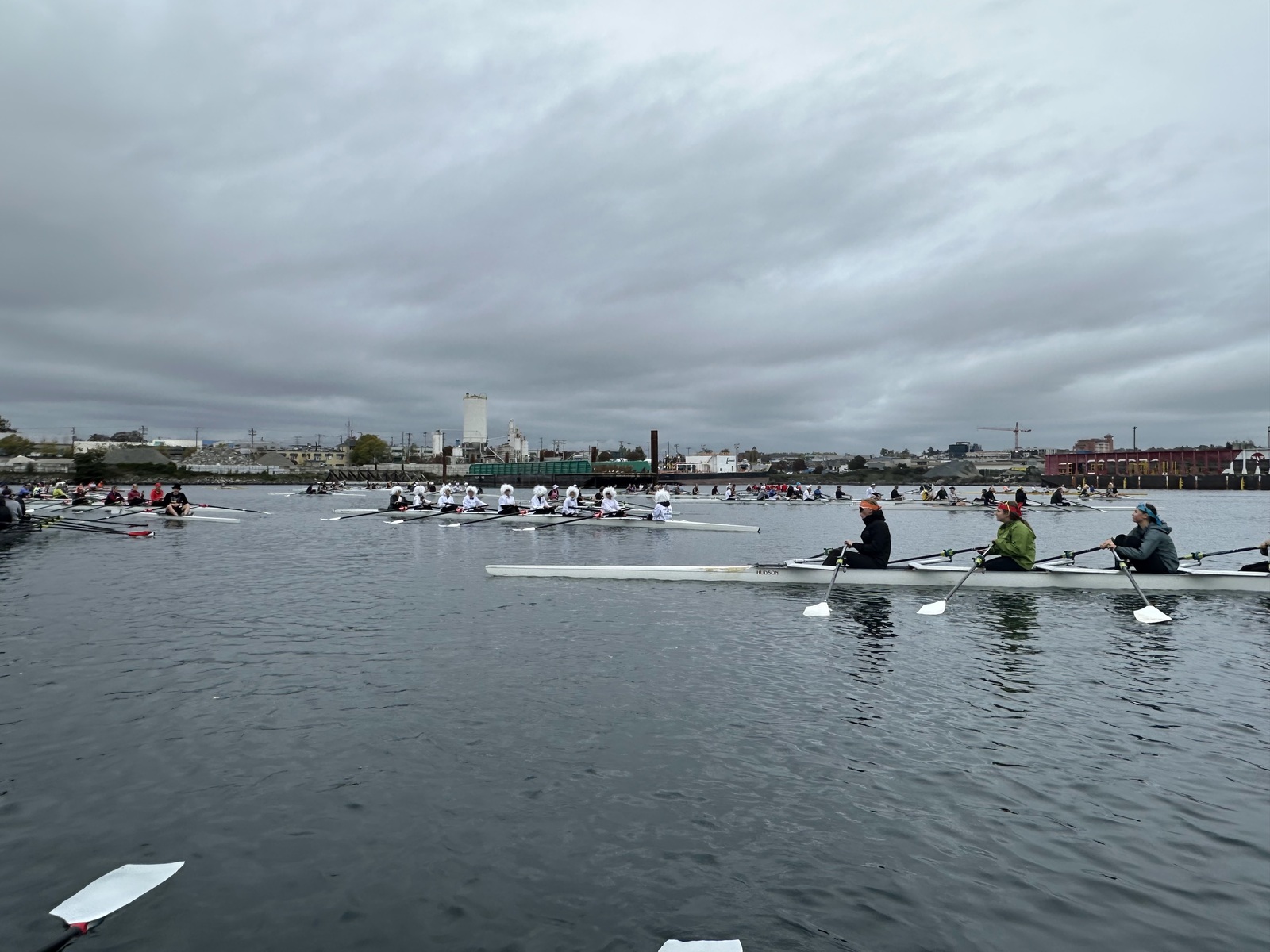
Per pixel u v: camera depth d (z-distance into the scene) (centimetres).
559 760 742
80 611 1530
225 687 986
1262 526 4309
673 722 851
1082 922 477
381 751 767
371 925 480
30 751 768
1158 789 667
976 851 564
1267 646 1214
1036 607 1573
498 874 538
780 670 1071
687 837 589
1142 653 1168
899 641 1259
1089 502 7400
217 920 485
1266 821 607
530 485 16188
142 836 595
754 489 8650
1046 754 750
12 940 462
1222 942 456
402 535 3694
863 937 464
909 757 744
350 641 1255
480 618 1466
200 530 4016
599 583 1933
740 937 463
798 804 644
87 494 5703
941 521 4988
